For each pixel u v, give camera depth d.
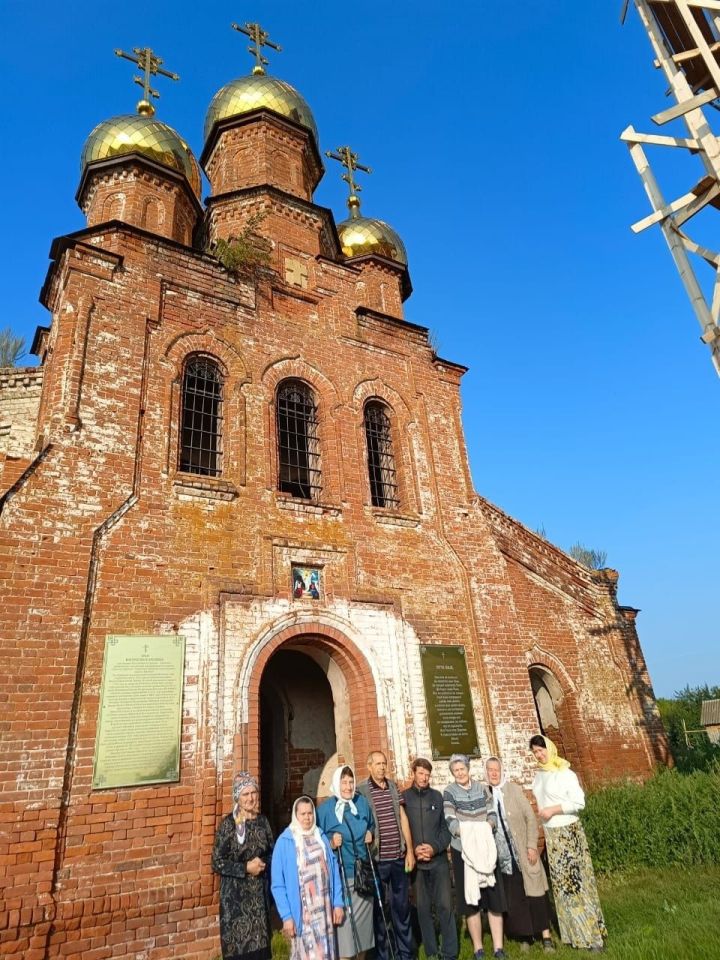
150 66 17.89
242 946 5.68
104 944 7.60
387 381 14.56
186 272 12.43
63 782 8.00
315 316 14.03
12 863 7.40
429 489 13.95
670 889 8.81
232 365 12.28
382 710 11.09
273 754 13.73
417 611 12.38
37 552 8.94
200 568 10.25
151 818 8.41
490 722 12.17
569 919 6.96
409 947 7.01
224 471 11.42
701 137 7.98
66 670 8.53
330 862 6.09
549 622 15.08
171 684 9.23
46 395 10.88
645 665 16.41
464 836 7.35
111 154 15.46
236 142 17.02
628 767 14.69
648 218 8.17
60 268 11.84
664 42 8.68
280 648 11.42
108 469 10.03
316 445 13.13
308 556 11.48
